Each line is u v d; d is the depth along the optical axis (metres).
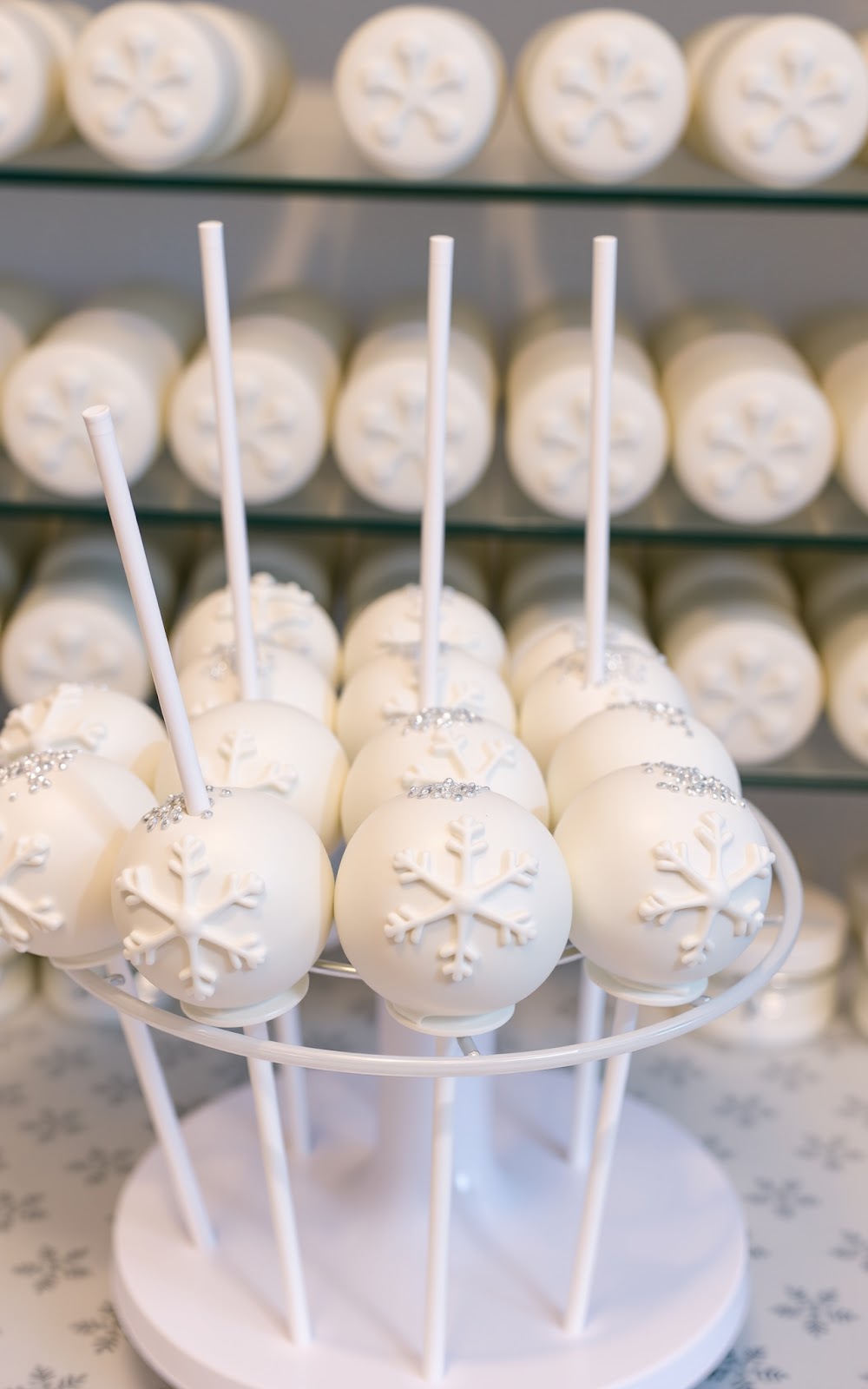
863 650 0.77
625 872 0.41
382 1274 0.59
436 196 0.69
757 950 0.79
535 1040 0.83
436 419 0.46
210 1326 0.56
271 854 0.41
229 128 0.69
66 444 0.72
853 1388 0.60
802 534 0.75
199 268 0.86
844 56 0.64
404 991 0.40
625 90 0.64
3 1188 0.70
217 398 0.48
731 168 0.67
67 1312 0.63
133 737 0.50
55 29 0.69
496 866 0.40
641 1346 0.55
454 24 0.64
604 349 0.47
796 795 0.97
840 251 0.85
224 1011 0.43
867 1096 0.79
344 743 0.52
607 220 0.84
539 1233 0.62
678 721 0.48
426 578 0.48
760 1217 0.69
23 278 0.86
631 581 0.85
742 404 0.70
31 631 0.77
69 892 0.43
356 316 0.87
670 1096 0.78
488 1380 0.53
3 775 0.44
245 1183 0.65
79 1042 0.82
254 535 0.86
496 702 0.52
